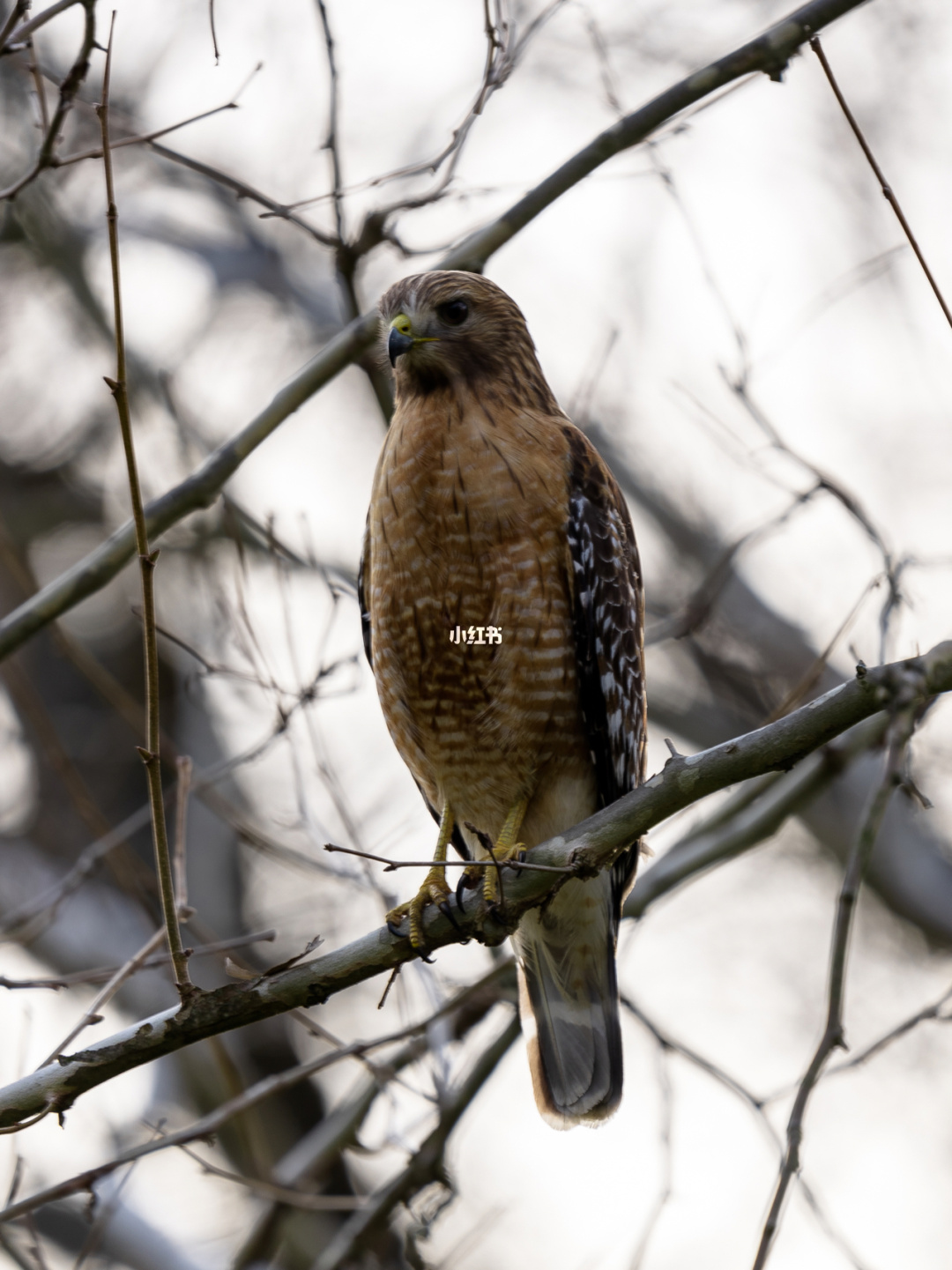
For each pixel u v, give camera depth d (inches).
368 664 411.2
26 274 784.3
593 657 360.8
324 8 358.9
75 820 690.8
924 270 277.0
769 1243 219.8
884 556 405.4
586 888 365.7
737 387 440.8
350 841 433.1
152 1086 591.2
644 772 391.5
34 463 774.5
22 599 724.0
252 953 595.8
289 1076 363.6
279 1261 568.4
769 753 275.6
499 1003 431.5
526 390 375.9
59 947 604.4
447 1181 402.9
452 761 374.9
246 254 784.9
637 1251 362.3
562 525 355.9
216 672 403.5
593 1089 368.5
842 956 233.0
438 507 352.5
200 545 644.1
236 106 340.8
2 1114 280.4
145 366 740.0
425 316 365.4
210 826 633.0
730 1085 379.6
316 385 379.9
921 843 698.2
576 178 374.0
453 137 364.5
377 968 299.4
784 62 362.9
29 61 414.3
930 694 241.6
